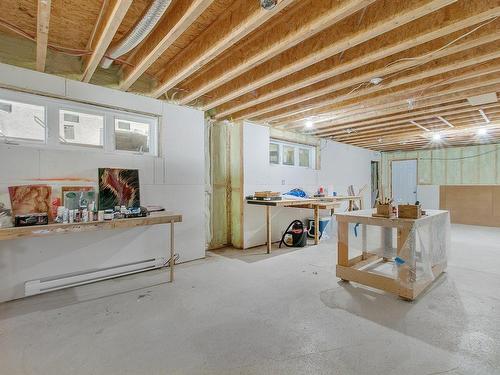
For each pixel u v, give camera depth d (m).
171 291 2.79
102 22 2.20
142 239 3.42
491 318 2.20
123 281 3.07
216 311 2.35
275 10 1.82
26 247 2.66
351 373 1.58
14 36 2.74
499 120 4.88
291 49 2.68
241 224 4.65
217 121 4.70
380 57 2.44
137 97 3.38
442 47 2.33
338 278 3.15
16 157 2.59
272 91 3.45
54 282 2.73
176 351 1.79
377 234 4.86
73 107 3.00
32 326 2.11
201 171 4.04
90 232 3.03
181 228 3.81
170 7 2.11
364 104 3.96
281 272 3.38
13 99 2.66
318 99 3.90
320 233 5.52
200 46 2.57
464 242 4.98
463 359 1.69
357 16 2.14
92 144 3.16
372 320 2.18
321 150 6.52
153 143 3.64
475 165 7.53
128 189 3.26
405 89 3.33
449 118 4.75
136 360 1.71
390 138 6.62
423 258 2.65
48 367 1.64
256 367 1.64
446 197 7.73
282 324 2.13
